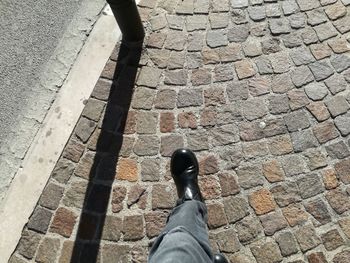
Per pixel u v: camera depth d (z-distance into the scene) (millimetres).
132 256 1319
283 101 1454
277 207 1333
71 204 1395
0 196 1441
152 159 1426
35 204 1407
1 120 1585
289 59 1512
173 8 1637
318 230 1299
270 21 1575
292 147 1394
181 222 1140
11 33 1746
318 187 1342
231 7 1614
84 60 1616
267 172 1373
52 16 1744
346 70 1474
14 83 1648
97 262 1321
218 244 1312
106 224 1359
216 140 1425
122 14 1470
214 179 1380
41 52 1688
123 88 1532
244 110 1454
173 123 1462
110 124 1484
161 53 1567
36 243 1359
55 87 1595
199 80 1512
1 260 1348
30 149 1503
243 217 1333
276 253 1288
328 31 1536
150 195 1383
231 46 1554
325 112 1427
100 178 1417
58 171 1443
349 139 1386
